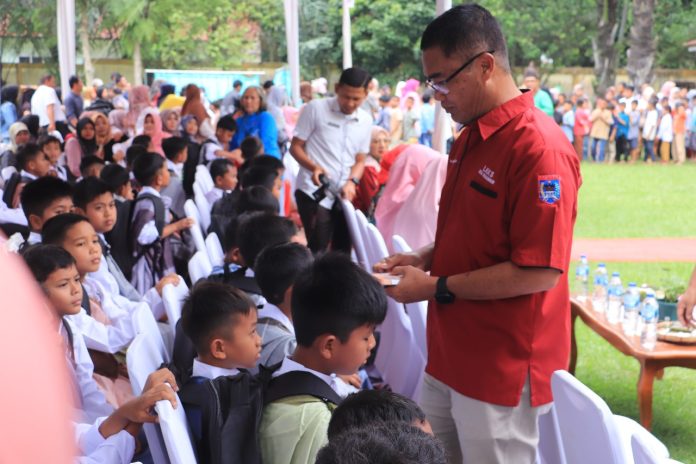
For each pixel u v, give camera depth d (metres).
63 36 14.60
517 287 2.16
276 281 2.74
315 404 2.00
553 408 2.36
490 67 2.16
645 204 12.88
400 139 20.03
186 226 4.70
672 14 31.75
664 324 3.94
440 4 4.94
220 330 2.31
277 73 23.02
